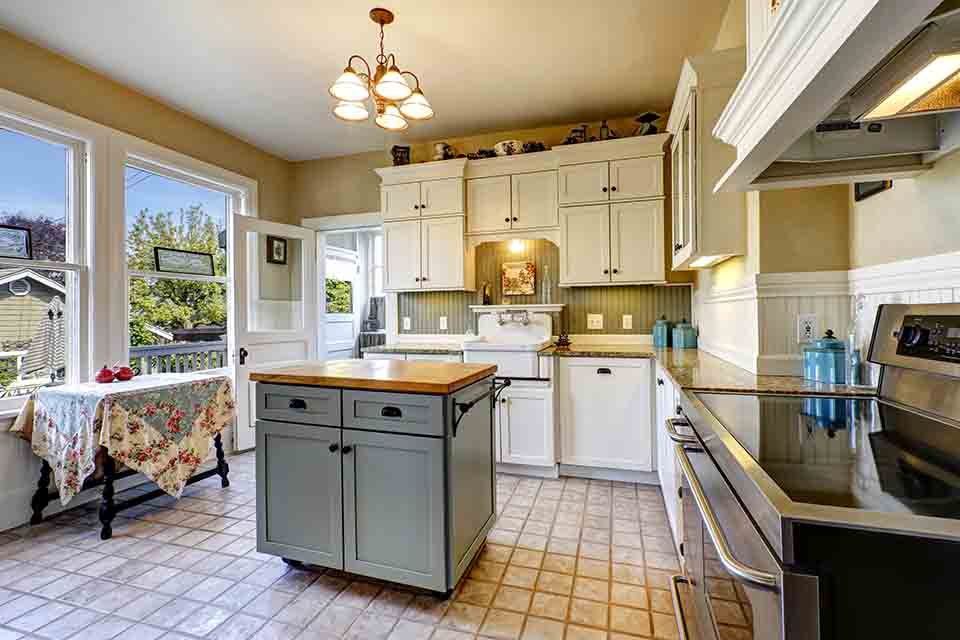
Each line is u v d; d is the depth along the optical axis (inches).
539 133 147.8
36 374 103.5
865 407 51.7
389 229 150.3
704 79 80.7
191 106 131.2
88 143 111.7
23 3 87.5
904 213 55.0
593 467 122.0
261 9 89.7
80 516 102.5
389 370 82.0
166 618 67.1
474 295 155.3
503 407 124.4
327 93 123.8
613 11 91.0
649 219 125.8
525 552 84.4
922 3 23.7
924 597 23.4
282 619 66.9
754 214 76.0
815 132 46.9
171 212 136.0
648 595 71.4
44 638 63.0
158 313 132.2
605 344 141.3
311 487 75.9
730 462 36.5
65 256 108.7
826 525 24.5
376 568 72.3
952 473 31.0
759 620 29.0
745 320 81.2
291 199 177.0
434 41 100.6
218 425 114.8
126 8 89.2
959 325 43.6
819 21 28.8
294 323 167.8
